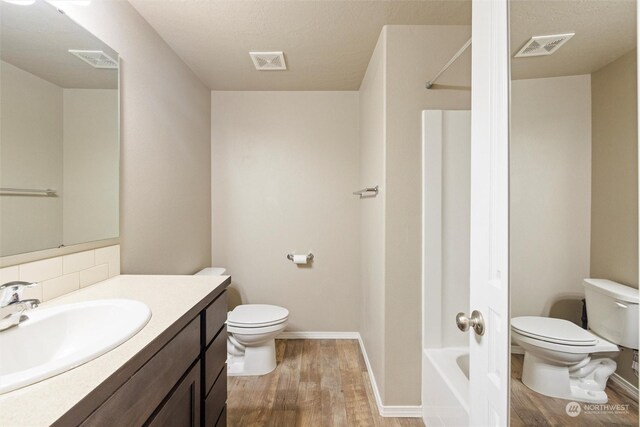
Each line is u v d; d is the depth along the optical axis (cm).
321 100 272
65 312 89
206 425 109
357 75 241
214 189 271
